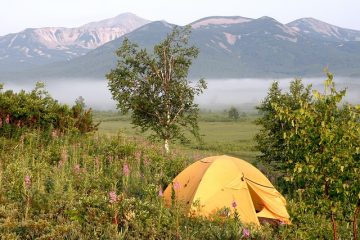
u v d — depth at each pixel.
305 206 8.86
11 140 19.11
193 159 24.23
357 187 8.08
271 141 22.03
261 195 14.54
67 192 12.54
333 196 8.46
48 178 14.66
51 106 22.25
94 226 10.21
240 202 13.88
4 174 14.03
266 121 22.02
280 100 21.45
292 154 8.78
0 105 20.38
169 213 11.68
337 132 8.13
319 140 8.29
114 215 10.68
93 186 14.51
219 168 14.29
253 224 12.98
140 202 11.54
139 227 10.49
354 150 8.14
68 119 21.95
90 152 19.91
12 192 12.34
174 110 29.38
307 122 8.31
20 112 20.69
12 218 10.72
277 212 14.43
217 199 13.75
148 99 28.67
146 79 28.94
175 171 19.48
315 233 8.94
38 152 18.25
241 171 14.45
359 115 8.26
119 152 20.28
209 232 11.13
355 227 8.52
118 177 16.55
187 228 11.43
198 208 13.19
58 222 10.53
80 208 10.95
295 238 11.36
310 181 8.74
